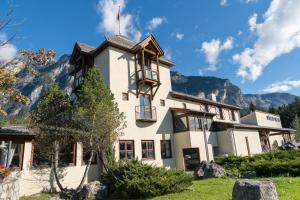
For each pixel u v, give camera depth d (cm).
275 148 3938
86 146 1733
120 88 2328
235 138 3003
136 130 2341
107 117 1638
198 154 2630
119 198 1337
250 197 806
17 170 1551
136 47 2475
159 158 2469
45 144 1565
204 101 3325
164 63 2862
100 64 2444
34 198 1421
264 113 4666
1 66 1080
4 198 1010
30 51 1126
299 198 922
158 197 1221
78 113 1590
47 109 1630
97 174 1984
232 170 1878
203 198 1090
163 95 2745
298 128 4950
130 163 1529
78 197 1391
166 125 2666
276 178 1439
